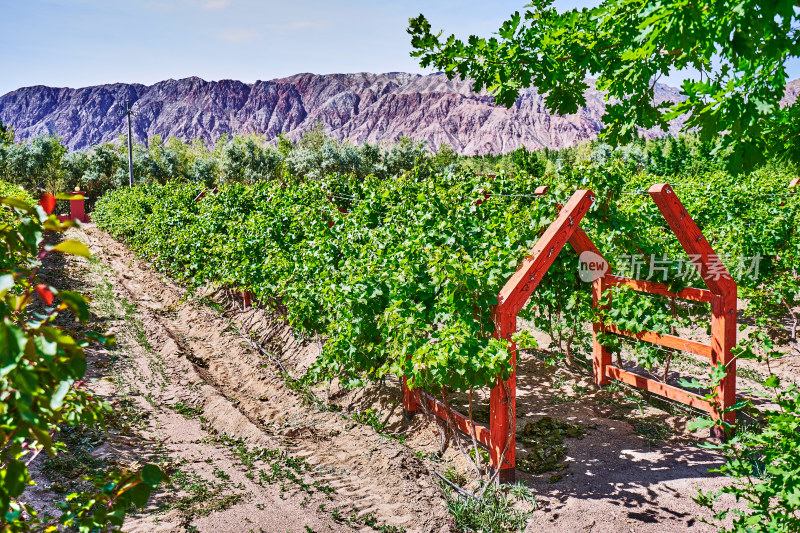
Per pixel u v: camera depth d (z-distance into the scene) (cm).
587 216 710
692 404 676
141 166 6156
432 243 676
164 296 1520
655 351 762
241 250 1205
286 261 1018
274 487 547
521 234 651
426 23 373
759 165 313
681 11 277
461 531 479
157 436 662
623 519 486
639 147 5550
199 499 506
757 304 972
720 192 1366
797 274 1069
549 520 488
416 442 666
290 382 873
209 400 794
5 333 117
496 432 552
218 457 616
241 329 1193
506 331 540
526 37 366
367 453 624
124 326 1170
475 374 532
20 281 154
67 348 140
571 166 735
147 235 1998
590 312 815
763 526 268
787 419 261
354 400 805
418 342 556
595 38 361
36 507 434
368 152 6391
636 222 759
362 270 667
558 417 728
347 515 502
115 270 1917
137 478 184
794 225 1076
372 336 660
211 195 1719
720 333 639
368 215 953
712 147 325
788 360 882
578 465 595
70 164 5569
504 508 503
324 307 814
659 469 578
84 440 602
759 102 283
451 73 394
